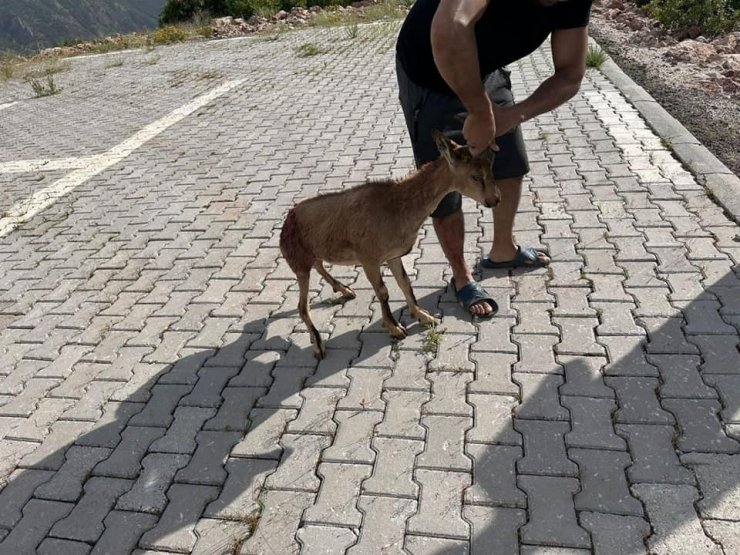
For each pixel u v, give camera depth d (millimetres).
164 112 10891
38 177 8344
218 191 7062
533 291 4496
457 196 4121
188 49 17188
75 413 3895
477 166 3572
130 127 10227
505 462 3158
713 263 4523
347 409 3641
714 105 7820
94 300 5160
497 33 3408
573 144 6898
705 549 2635
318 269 4547
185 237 6055
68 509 3223
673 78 9055
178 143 9016
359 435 3439
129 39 20672
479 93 3092
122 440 3633
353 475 3191
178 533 3010
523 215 5566
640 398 3445
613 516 2820
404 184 3816
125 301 5086
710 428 3205
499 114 3613
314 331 4090
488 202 3648
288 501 3096
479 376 3764
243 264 5430
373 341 4215
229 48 16344
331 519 2971
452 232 4230
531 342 3992
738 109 7641
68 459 3541
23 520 3189
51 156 9203
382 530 2883
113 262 5754
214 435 3578
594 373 3666
